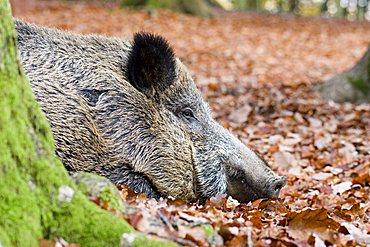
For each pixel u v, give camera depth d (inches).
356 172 545.0
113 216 242.1
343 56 1637.6
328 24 2593.5
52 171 246.2
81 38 390.6
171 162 389.4
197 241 248.2
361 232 321.4
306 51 1710.1
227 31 1921.8
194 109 408.8
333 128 733.3
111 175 370.9
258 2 3570.4
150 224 250.8
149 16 1936.5
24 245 223.8
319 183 515.2
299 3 3636.8
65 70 368.8
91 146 361.7
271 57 1508.4
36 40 373.7
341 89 914.7
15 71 248.7
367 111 815.7
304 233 293.1
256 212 345.1
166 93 394.9
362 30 2396.7
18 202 229.9
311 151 644.1
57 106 355.6
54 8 2057.1
